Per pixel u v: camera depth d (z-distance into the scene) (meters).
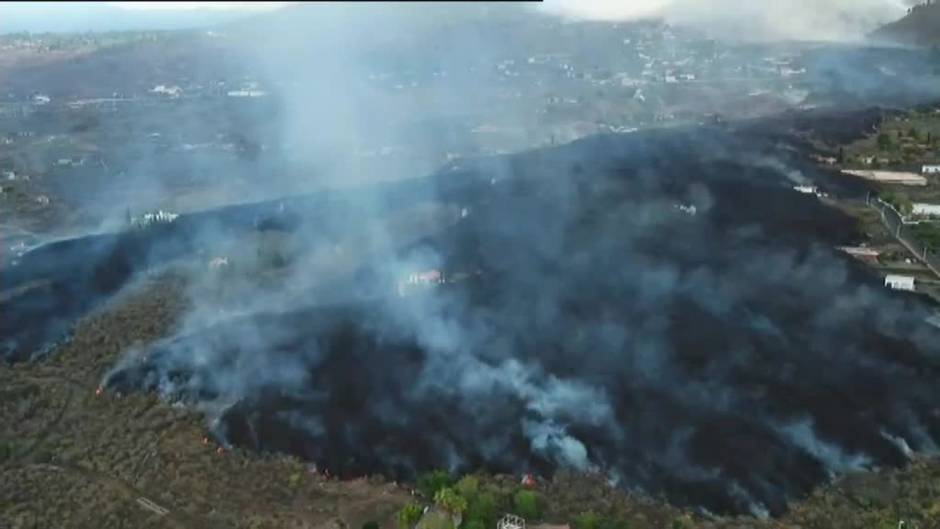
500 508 54.16
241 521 54.41
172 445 62.50
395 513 54.72
